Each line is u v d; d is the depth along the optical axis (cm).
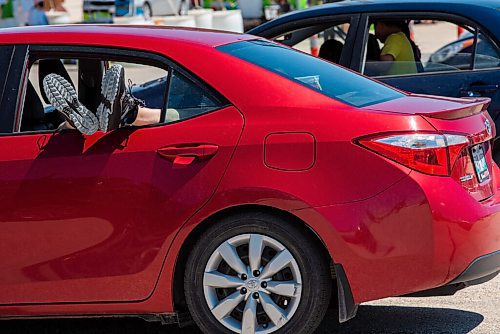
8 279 586
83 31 607
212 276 564
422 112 563
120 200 567
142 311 579
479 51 916
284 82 575
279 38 998
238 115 564
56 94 548
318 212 544
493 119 889
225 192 552
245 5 3275
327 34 988
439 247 548
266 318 567
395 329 634
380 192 544
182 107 577
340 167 546
